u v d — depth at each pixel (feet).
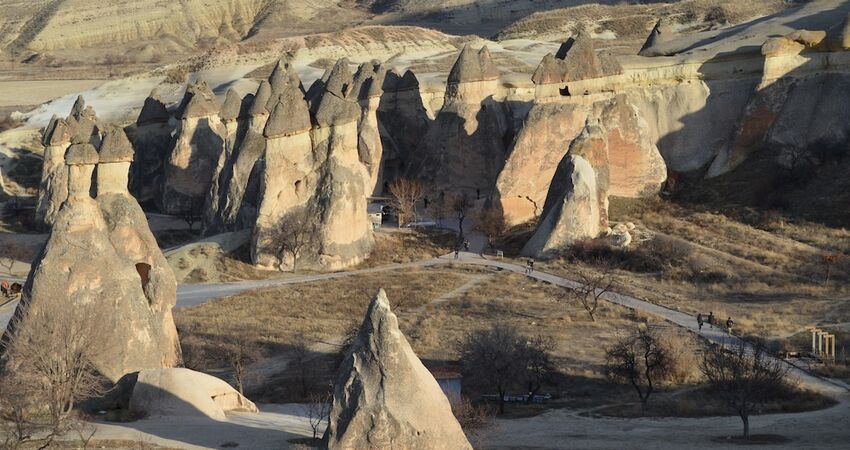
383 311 116.26
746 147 310.04
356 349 116.26
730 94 325.42
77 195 163.84
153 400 150.41
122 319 160.86
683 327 206.59
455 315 223.51
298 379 183.83
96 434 134.31
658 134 325.62
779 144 305.12
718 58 329.72
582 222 274.98
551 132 305.53
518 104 346.95
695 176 314.55
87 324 151.84
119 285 162.20
